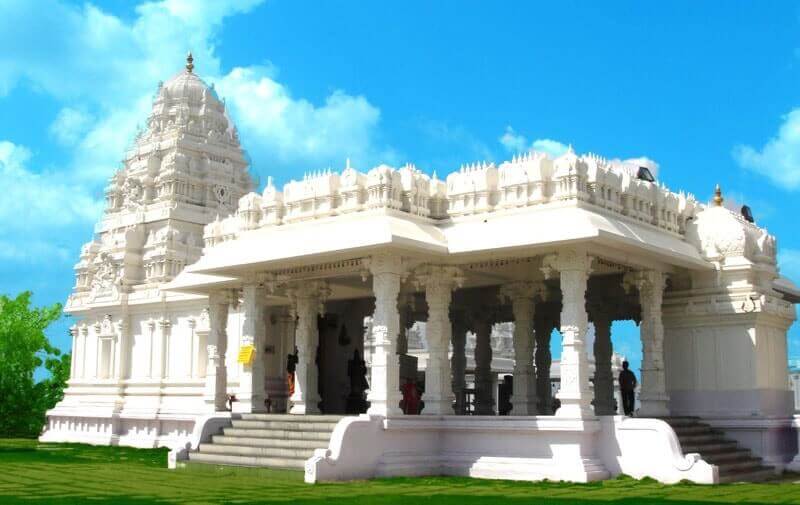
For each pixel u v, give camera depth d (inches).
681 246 979.9
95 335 1652.3
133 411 1502.2
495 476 840.9
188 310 1481.3
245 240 1045.8
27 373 1899.6
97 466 975.6
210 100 1907.0
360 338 1355.8
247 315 1024.2
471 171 967.6
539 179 897.5
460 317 1311.5
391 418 856.3
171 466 947.3
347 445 815.1
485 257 905.5
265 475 835.4
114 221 1788.9
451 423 893.8
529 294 1013.2
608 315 1184.8
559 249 853.8
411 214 945.5
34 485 742.5
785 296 1172.5
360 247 864.3
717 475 775.7
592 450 824.3
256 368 1023.0
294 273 1020.5
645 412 923.4
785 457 956.0
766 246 1023.0
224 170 1819.6
